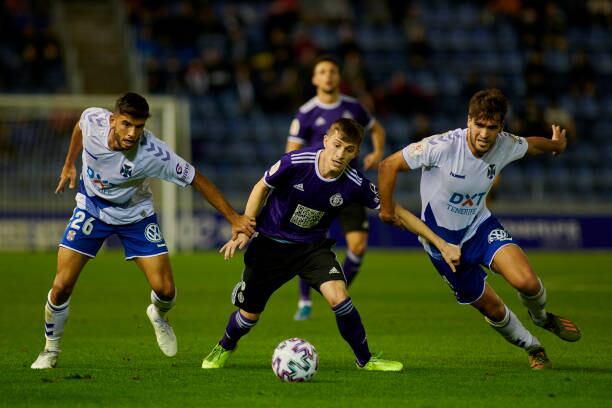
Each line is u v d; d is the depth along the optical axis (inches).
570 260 2874.0
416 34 4018.2
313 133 1590.8
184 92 3681.1
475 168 986.1
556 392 866.1
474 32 4222.4
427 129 3570.4
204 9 3929.6
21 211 2974.9
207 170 3494.1
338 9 4340.6
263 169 3545.8
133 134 918.4
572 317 1546.5
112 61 3917.3
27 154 3002.0
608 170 3759.8
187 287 2047.2
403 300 1814.7
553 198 3582.7
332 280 960.3
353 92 3595.0
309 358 917.2
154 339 1274.6
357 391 867.4
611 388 887.1
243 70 3666.3
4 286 2003.0
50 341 1010.7
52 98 2913.4
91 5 4092.0
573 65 4101.9
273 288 987.9
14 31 3747.5
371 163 1642.5
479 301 1007.6
